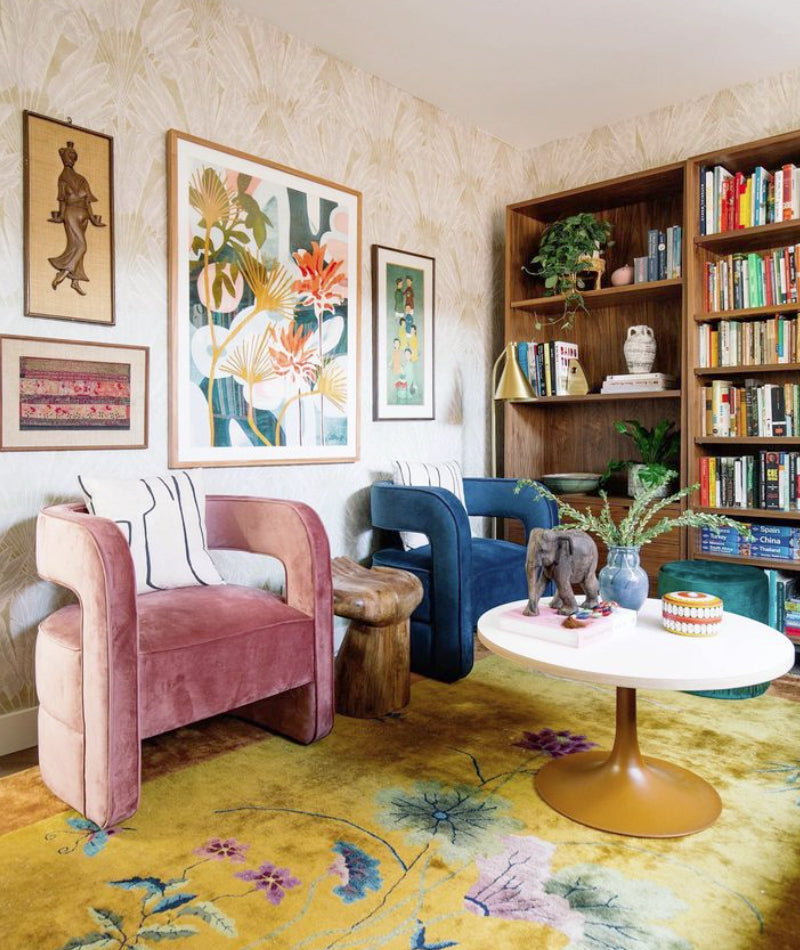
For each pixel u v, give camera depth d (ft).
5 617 7.27
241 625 6.39
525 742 7.14
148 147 8.28
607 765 6.08
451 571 8.79
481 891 4.78
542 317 13.46
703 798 5.87
